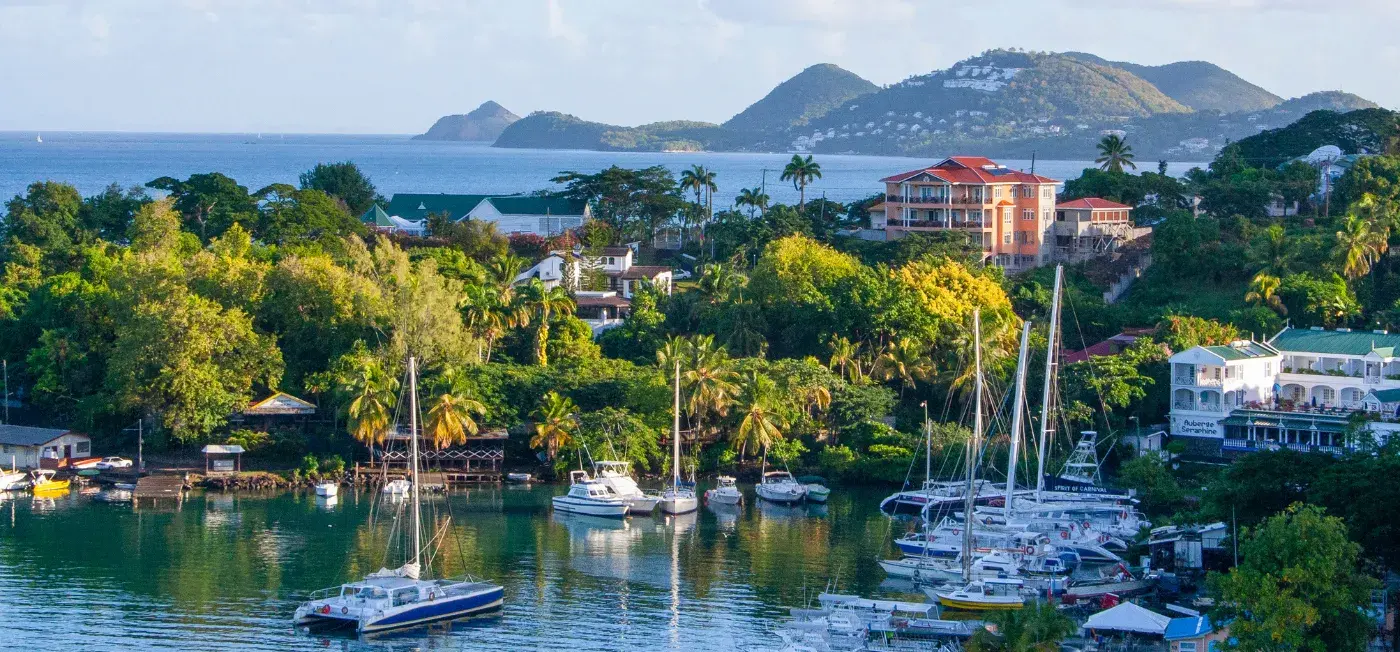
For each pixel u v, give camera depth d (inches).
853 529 4817.9
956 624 3540.8
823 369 5836.6
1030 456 5393.7
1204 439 5536.4
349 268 6742.1
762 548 4554.6
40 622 3747.5
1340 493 3619.6
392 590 3791.8
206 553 4453.7
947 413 5930.1
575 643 3614.7
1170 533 4210.1
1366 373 5748.0
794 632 3548.2
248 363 5856.3
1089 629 3503.9
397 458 5531.5
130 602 3939.5
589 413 5659.5
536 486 5492.1
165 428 5743.1
